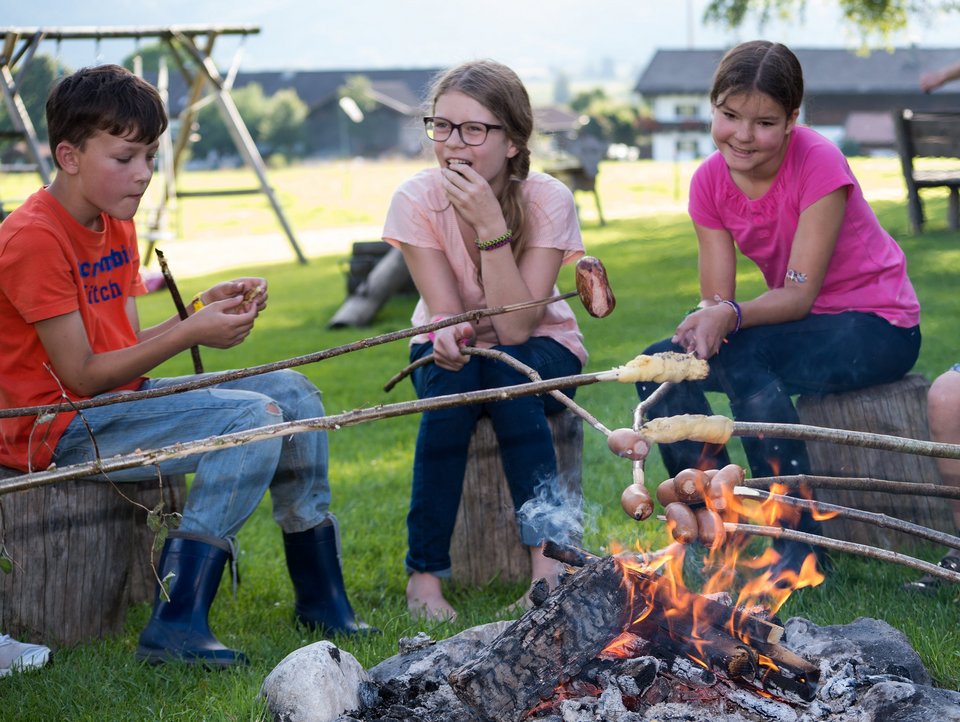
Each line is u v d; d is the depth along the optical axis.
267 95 111.31
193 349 3.50
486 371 3.54
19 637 3.26
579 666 2.39
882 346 3.55
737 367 3.51
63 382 3.08
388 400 6.76
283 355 8.60
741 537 3.59
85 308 3.15
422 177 3.70
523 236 3.59
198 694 2.84
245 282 3.27
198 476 3.16
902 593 3.29
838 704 2.36
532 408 3.52
